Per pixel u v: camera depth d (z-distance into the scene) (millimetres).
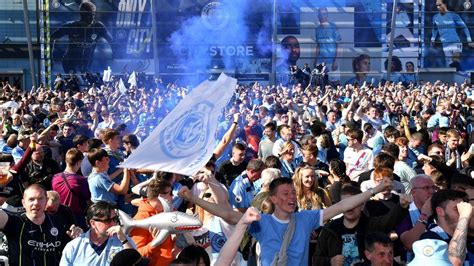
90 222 7969
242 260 9070
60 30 56156
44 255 8305
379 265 7035
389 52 54000
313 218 7242
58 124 15383
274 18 54031
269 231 7148
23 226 8258
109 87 45562
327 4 56938
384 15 57219
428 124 21484
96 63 56188
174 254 8547
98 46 56125
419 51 57188
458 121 22172
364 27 57156
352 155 13734
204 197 9703
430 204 7543
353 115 20141
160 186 8742
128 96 35688
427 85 42844
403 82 54562
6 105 24656
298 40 56969
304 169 9711
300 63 57094
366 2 57094
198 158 6902
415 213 8461
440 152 13141
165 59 55875
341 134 16641
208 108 7102
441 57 57469
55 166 12438
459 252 6793
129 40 56062
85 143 13180
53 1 55969
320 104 24547
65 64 56250
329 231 7992
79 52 56219
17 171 11094
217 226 9312
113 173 11688
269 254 7125
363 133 15055
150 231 8352
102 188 10656
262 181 9555
